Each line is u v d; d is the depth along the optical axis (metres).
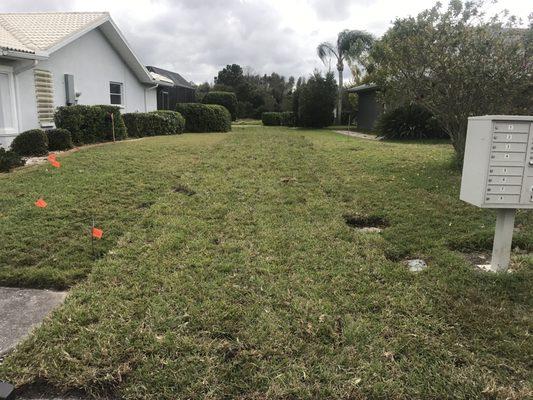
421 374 2.51
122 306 3.18
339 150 10.59
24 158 8.76
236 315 3.06
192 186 6.61
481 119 3.44
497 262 3.66
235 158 9.19
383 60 7.85
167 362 2.59
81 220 5.04
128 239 4.50
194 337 2.83
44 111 12.56
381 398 2.36
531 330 2.89
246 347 2.74
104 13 15.15
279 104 46.22
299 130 22.12
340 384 2.44
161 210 5.43
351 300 3.26
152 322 2.97
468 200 3.63
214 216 5.21
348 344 2.76
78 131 11.19
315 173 7.61
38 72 12.20
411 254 4.16
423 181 6.77
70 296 3.40
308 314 3.06
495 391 2.37
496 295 3.32
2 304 3.35
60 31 13.29
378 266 3.82
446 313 3.08
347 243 4.35
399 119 15.19
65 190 6.19
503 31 6.94
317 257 4.01
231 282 3.54
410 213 5.25
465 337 2.83
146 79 19.38
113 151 9.65
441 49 6.96
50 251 4.23
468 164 3.65
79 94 14.40
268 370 2.54
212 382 2.46
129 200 5.84
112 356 2.64
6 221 4.96
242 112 45.81
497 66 6.70
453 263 3.84
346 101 31.22
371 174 7.43
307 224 4.91
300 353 2.69
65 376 2.51
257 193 6.26
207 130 18.88
